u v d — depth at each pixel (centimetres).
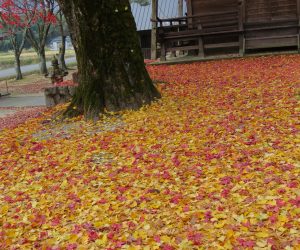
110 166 793
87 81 1177
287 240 464
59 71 2250
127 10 1181
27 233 589
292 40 2080
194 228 521
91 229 563
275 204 540
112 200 645
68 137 1034
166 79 1670
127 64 1176
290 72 1495
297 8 2125
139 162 789
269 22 2098
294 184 589
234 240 476
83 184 728
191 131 921
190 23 2289
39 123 1256
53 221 607
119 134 981
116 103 1159
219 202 579
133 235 528
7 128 1302
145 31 3991
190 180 671
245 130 873
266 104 1067
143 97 1191
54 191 725
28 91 2730
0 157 966
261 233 480
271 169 656
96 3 1138
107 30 1155
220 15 2278
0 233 593
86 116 1156
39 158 914
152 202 616
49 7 3809
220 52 2341
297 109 977
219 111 1059
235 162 714
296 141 767
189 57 2312
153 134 941
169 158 784
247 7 2202
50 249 528
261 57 2033
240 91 1273
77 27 1159
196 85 1465
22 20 4228
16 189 763
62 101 1583
